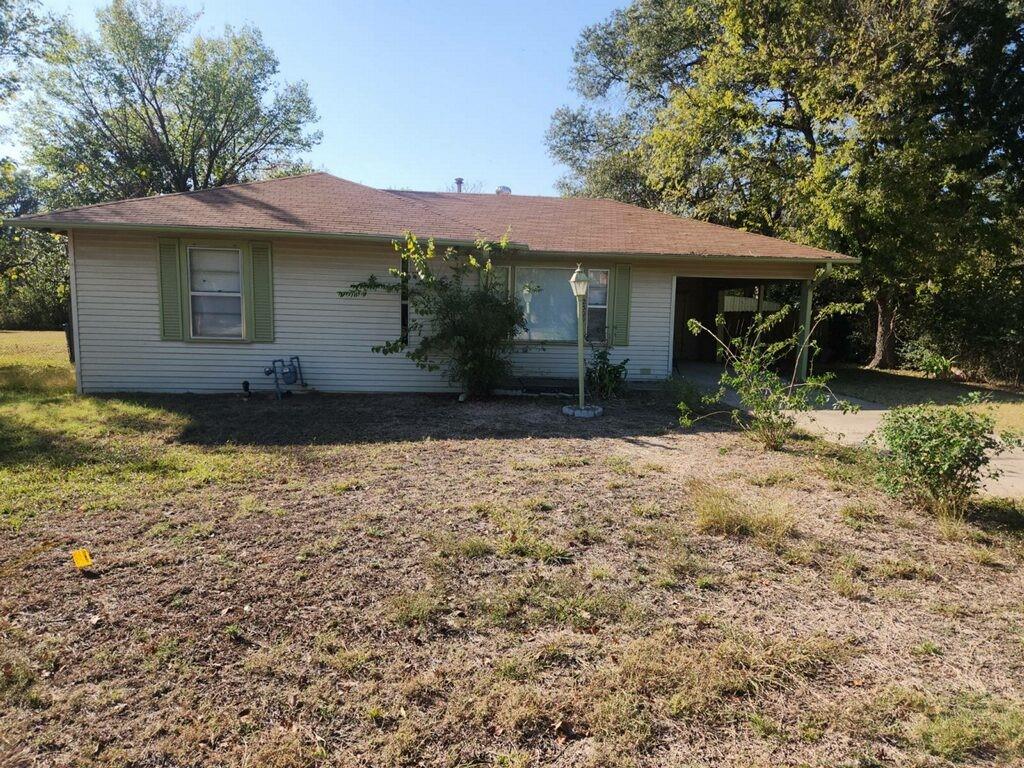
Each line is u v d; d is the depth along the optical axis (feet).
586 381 37.37
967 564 12.89
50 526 14.21
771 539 13.78
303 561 12.44
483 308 31.50
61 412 27.12
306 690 8.48
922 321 50.03
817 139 51.88
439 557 12.68
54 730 7.64
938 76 43.55
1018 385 43.57
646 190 80.43
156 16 94.22
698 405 31.86
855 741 7.63
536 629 10.08
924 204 43.98
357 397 33.24
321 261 33.55
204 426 25.32
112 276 31.81
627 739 7.63
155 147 97.71
